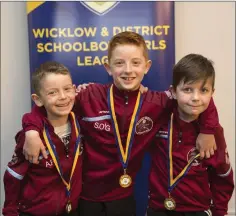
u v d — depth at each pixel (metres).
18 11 2.29
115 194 1.66
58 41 2.14
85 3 2.13
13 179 1.53
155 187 1.61
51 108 1.48
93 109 1.61
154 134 1.63
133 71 1.49
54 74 1.46
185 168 1.55
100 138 1.61
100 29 2.15
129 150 1.63
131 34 1.55
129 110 1.60
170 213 1.60
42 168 1.52
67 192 1.56
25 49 2.32
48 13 2.12
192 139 1.56
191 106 1.45
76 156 1.56
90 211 1.67
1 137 2.38
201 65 1.46
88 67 2.17
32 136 1.44
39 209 1.53
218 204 1.66
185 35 2.36
